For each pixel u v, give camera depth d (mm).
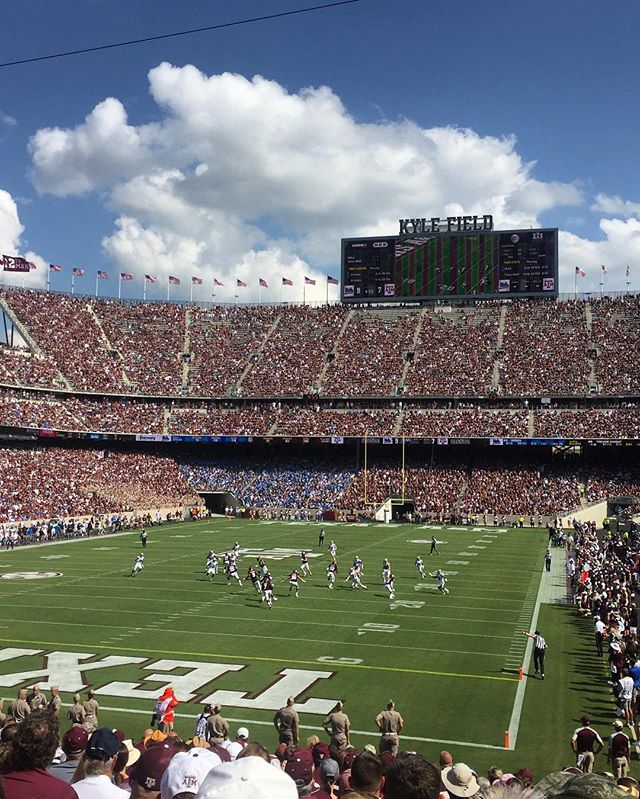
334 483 84500
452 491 80500
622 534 57906
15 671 24641
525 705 21656
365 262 97000
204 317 104438
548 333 92562
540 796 3428
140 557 44438
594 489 77625
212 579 42750
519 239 92500
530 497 77500
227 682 23719
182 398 92812
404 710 21234
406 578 43656
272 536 63969
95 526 68062
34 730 5066
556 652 27578
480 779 10062
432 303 101875
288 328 101625
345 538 62562
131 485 80875
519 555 53219
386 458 88688
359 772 5277
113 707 21234
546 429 80938
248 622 32250
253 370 95562
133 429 86688
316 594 38781
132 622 32062
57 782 5027
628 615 28609
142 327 101250
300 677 24344
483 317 97562
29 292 96500
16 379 82250
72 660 26078
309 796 6945
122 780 9328
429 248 95125
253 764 3826
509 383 87000
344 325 100562
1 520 61562
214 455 92875
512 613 34312
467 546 57938
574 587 40656
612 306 94688
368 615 33844
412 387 89375
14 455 75438
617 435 78438
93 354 93812
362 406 90125
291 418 89312
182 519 79688
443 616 33688
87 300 101812
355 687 23344
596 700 22109
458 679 24234
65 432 80500
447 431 83312
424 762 4516
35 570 45625
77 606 35219
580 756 14648
